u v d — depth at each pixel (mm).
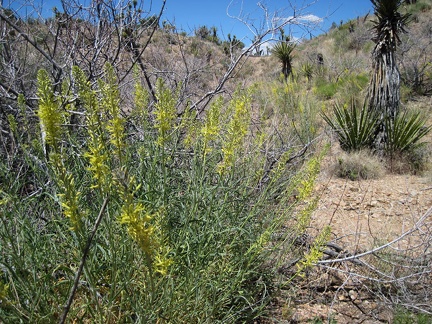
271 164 3479
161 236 1555
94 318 1702
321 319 2484
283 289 2711
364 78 10461
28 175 2674
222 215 2242
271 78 12984
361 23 18656
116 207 1890
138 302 1621
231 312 2154
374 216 4031
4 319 1443
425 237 3051
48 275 1639
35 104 3316
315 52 16438
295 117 6883
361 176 5363
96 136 1458
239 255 2283
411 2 17781
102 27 3316
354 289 2795
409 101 8961
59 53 3848
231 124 2004
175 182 2555
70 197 1269
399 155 5832
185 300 1838
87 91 1480
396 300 2549
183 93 3684
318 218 3938
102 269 1889
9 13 3613
